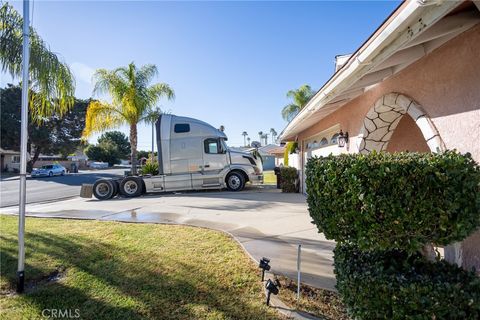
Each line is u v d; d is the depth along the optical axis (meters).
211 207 8.10
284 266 3.57
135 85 13.15
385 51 2.59
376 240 1.82
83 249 4.31
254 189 13.02
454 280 1.88
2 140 30.14
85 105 34.97
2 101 29.50
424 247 2.12
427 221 1.74
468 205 1.73
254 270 3.46
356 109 5.40
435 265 2.09
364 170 1.83
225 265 3.62
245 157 12.46
